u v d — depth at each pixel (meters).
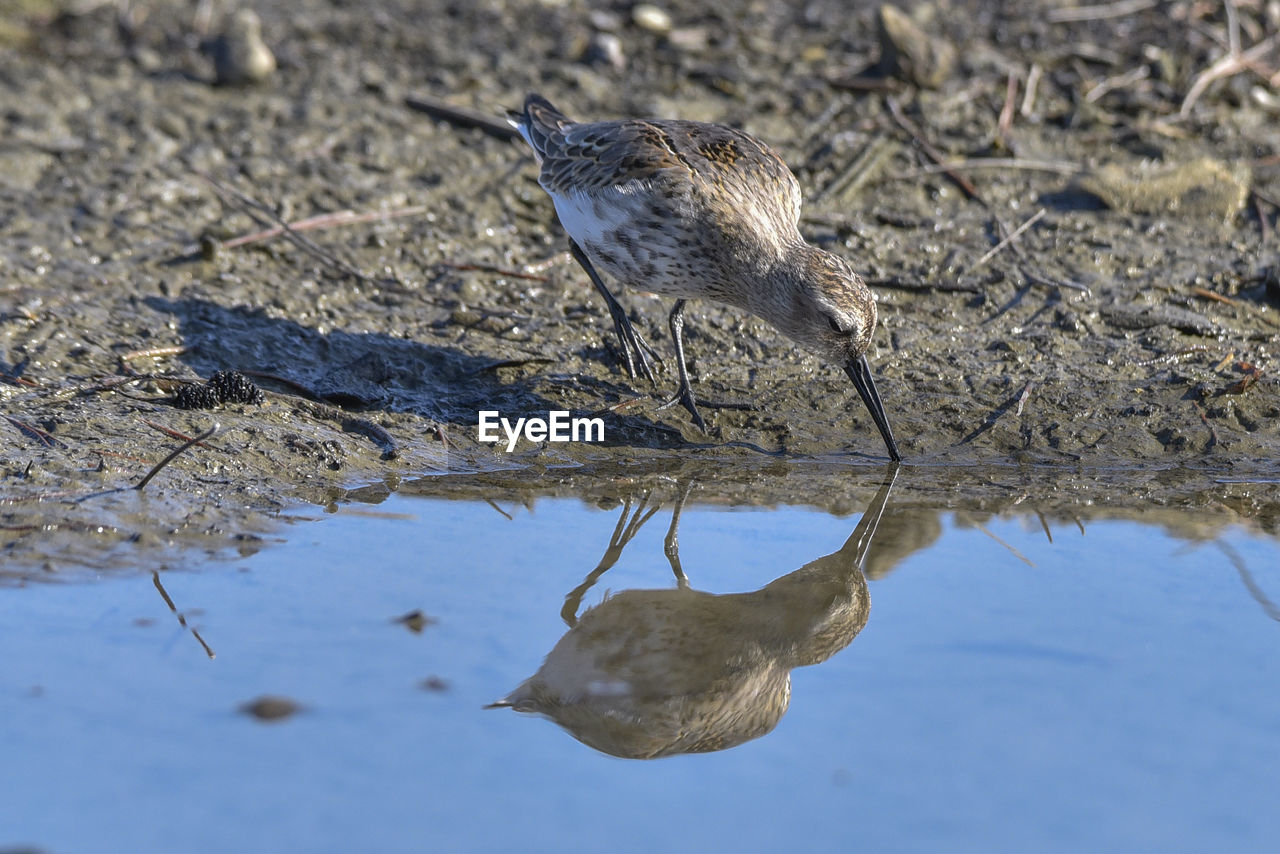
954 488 10.30
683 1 19.72
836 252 13.58
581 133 11.81
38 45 17.19
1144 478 10.48
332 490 9.75
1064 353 12.02
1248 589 8.49
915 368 11.82
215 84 16.25
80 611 7.74
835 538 9.36
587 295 12.92
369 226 13.72
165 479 9.38
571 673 7.66
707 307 12.78
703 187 10.80
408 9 19.30
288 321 11.99
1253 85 17.19
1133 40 18.52
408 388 11.33
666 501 9.97
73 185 13.75
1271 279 12.80
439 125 15.73
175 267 12.62
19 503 8.83
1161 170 14.86
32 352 10.91
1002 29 18.88
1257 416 11.06
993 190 14.86
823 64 17.67
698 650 7.95
